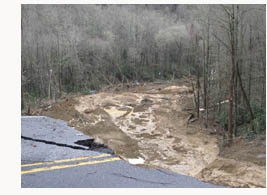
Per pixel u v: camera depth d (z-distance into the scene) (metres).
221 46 10.07
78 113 11.00
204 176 5.97
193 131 9.52
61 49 21.28
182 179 5.36
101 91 19.22
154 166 6.48
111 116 11.34
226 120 9.70
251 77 9.38
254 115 9.13
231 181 5.46
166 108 12.67
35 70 20.23
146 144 8.50
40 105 12.77
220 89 10.55
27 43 20.55
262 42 9.20
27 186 4.40
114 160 6.02
